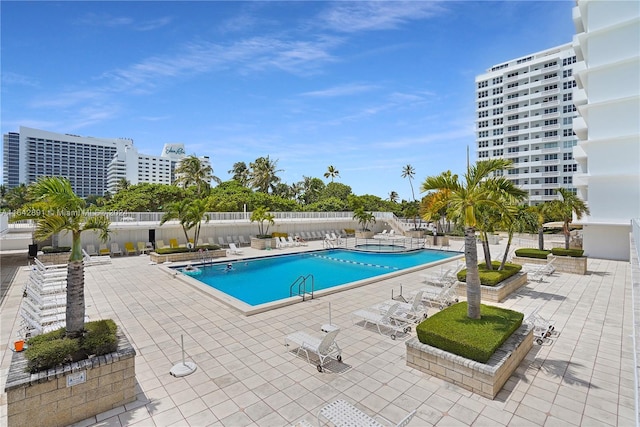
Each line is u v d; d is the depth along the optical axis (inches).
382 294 477.7
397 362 264.7
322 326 337.7
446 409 200.4
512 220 456.8
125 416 192.4
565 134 2235.5
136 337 313.9
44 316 338.6
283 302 417.1
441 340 242.8
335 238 1197.7
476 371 217.8
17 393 169.2
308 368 253.3
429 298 434.9
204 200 798.5
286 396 214.7
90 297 453.4
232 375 241.9
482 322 271.0
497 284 460.1
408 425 185.0
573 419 190.9
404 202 2169.0
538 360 268.1
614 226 847.7
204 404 205.2
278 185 2438.5
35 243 746.2
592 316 380.2
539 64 2353.6
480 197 294.7
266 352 281.6
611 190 866.8
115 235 849.5
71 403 184.9
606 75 901.2
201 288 483.8
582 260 613.6
